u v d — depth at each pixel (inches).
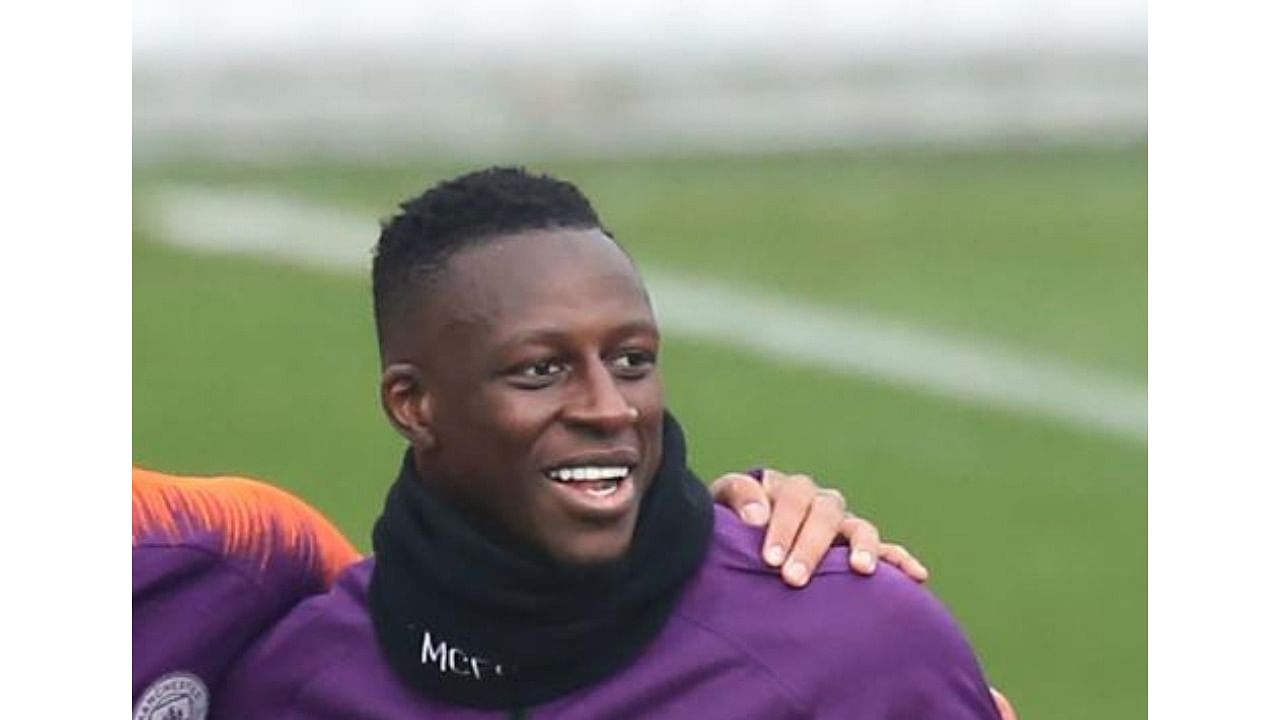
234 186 2174.0
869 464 1499.8
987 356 1704.0
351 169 2267.5
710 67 2522.1
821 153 2297.0
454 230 397.1
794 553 414.0
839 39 2551.7
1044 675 1179.9
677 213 2084.2
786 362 1686.8
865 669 404.8
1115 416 1573.6
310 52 2534.5
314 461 1438.2
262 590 442.9
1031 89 2372.0
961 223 2041.1
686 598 410.0
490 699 408.5
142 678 436.8
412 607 410.6
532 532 391.9
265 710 434.3
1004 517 1407.5
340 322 1720.0
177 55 2492.6
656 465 400.2
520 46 2645.2
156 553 435.8
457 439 395.9
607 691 405.7
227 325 1713.8
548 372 388.8
